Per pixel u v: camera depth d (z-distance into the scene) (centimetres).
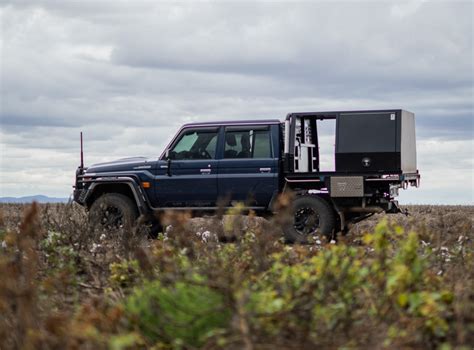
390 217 1938
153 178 1730
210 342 552
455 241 1103
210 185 1700
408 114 1697
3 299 573
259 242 786
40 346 533
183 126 1734
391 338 559
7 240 793
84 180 1761
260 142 1688
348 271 642
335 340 572
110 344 512
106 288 802
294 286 627
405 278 604
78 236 1198
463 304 592
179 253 838
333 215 1620
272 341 558
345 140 1639
